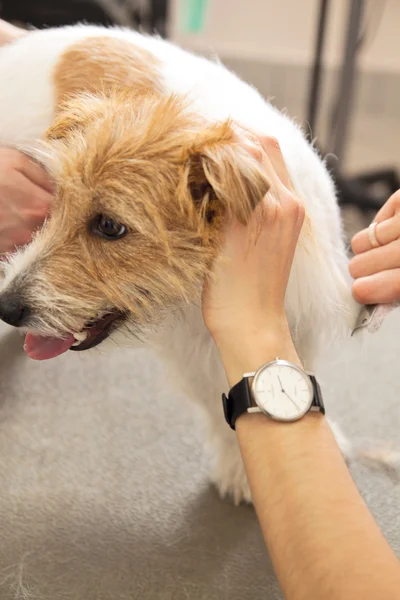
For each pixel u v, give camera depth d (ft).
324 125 8.74
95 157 2.34
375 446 3.84
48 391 4.25
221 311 2.29
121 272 2.39
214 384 3.13
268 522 1.96
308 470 1.98
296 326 2.79
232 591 2.99
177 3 9.14
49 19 6.09
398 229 2.86
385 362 4.63
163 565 3.12
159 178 2.28
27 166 3.13
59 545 3.19
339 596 1.71
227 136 2.29
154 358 4.57
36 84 3.23
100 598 2.93
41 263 2.47
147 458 3.77
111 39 3.29
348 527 1.85
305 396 2.15
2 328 4.79
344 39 6.62
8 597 2.90
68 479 3.59
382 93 9.82
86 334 2.60
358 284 2.86
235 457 3.43
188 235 2.33
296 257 2.61
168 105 2.43
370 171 8.00
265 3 9.34
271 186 2.24
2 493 3.47
